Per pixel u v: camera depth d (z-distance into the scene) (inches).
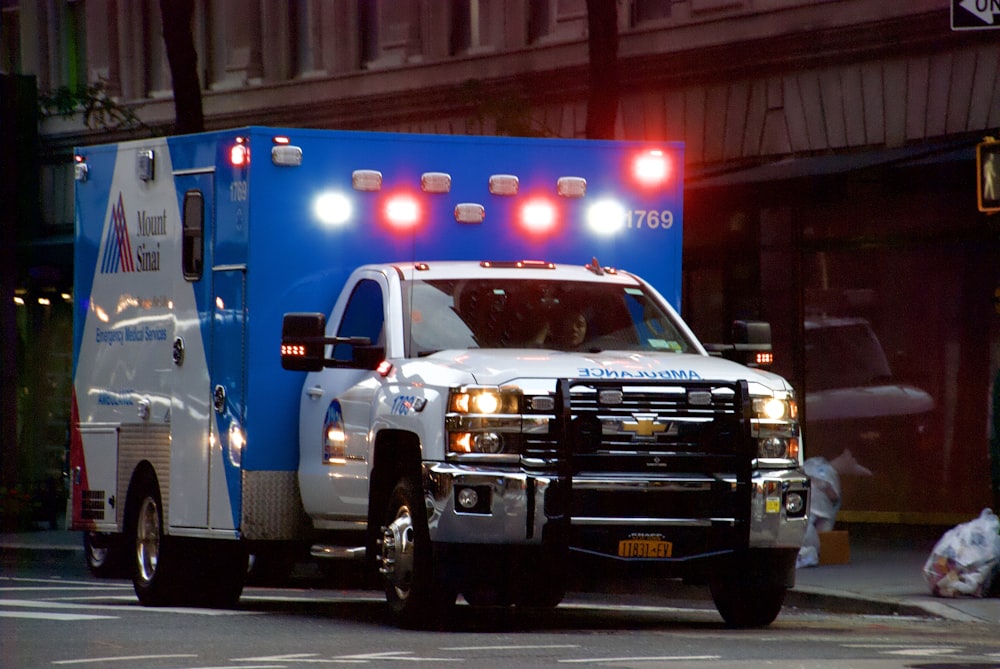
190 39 2682.1
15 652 1255.5
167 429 1729.8
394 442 1439.5
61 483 3351.4
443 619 1398.9
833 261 2549.2
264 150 1603.1
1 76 3607.3
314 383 1577.3
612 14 2418.8
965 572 1769.2
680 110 2746.1
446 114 3144.7
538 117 2972.4
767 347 1565.0
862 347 2519.7
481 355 1413.6
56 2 3880.4
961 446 2428.6
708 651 1227.9
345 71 3312.0
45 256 3420.3
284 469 1600.6
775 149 2620.6
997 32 2362.2
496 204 1675.7
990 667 1135.0
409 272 1541.6
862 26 2490.2
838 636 1384.1
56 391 3722.9
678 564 1364.4
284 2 3427.7
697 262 2696.9
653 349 1520.7
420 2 3189.0
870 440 2513.5
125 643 1315.2
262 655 1224.8
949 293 2436.0
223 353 1636.3
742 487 1370.6
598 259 1704.0
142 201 1804.9
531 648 1250.0
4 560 2645.2
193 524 1668.3
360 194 1630.2
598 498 1350.9
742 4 2645.2
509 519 1336.1
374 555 1466.5
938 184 2301.9
